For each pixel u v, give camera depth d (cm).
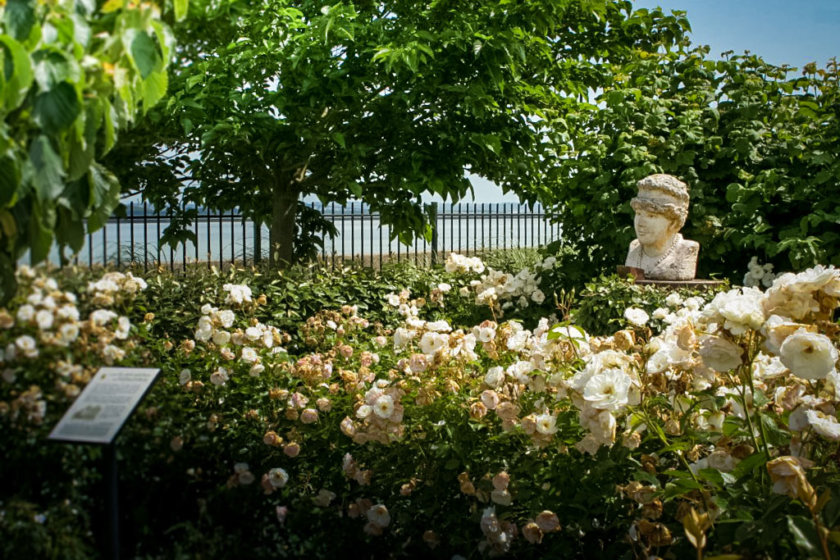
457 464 254
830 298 208
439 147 604
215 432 288
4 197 159
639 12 823
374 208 670
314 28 538
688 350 231
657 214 618
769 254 664
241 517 256
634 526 227
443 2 616
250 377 326
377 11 674
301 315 549
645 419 233
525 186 733
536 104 736
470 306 632
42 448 194
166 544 226
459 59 601
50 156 162
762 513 199
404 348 351
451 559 259
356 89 592
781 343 200
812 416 202
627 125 753
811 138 769
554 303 681
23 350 187
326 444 299
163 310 442
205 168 648
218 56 480
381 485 286
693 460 250
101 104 173
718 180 771
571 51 856
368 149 605
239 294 385
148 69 166
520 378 267
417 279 657
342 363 366
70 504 197
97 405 196
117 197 195
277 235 677
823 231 698
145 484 229
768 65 820
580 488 246
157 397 246
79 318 204
